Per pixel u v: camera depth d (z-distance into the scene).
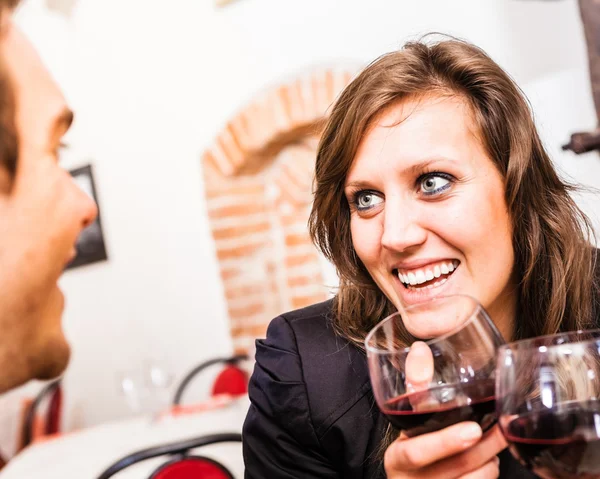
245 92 3.44
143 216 3.85
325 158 1.04
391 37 2.98
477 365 0.69
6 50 2.60
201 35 3.57
